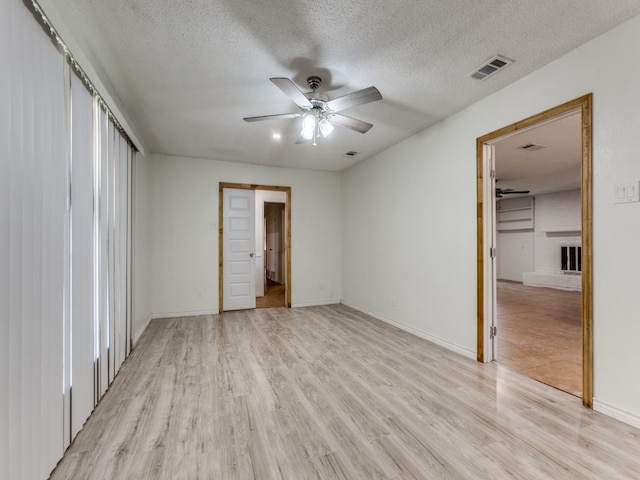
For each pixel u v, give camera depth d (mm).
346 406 2068
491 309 2859
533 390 2283
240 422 1882
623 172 1832
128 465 1510
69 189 1673
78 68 1737
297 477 1438
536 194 8172
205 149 4297
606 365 1917
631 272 1801
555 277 7562
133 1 1664
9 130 1143
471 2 1674
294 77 2430
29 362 1280
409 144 3807
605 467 1487
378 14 1768
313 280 5477
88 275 1925
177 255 4609
